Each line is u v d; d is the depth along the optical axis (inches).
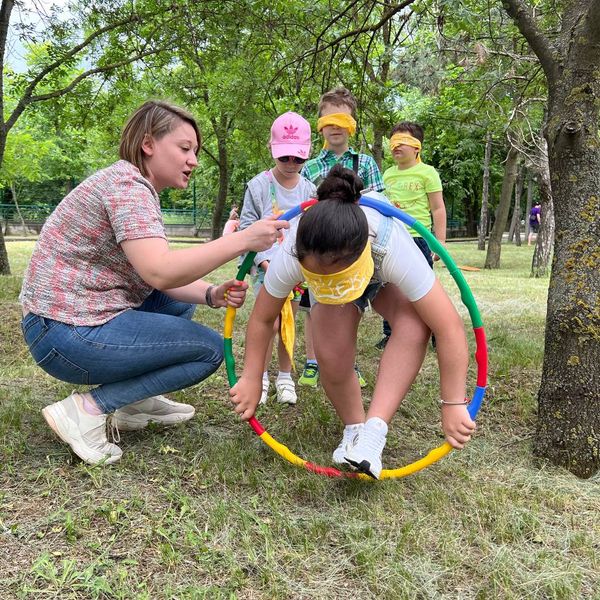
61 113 362.3
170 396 128.5
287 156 126.3
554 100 106.5
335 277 78.3
